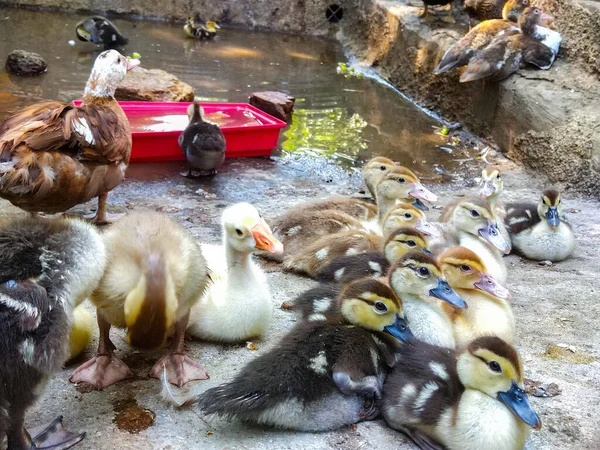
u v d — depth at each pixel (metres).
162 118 1.75
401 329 0.72
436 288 0.77
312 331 0.70
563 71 1.75
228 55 2.54
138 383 0.73
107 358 0.73
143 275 0.64
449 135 1.94
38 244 0.59
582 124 1.57
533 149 1.68
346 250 1.00
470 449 0.62
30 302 0.55
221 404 0.62
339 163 1.68
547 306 0.97
